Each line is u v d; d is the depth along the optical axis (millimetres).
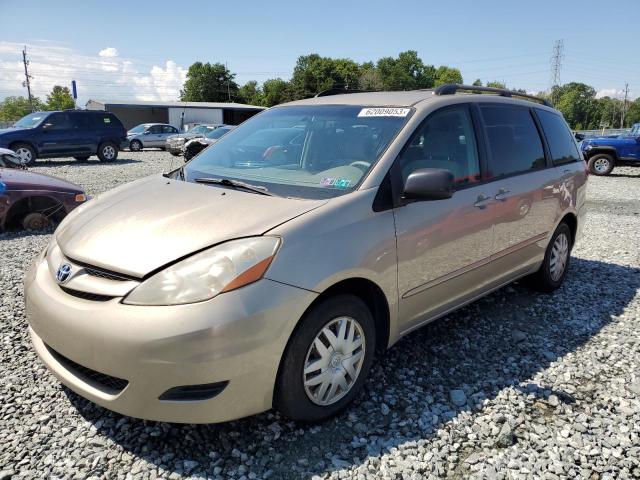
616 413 2939
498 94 4309
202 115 49031
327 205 2727
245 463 2461
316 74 83375
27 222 7203
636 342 3869
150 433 2646
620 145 17219
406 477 2393
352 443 2609
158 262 2363
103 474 2365
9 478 2311
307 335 2529
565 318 4301
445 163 3424
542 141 4516
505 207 3826
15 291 4586
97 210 3012
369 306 3031
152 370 2225
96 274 2479
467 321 4188
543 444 2646
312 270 2498
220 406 2338
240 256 2369
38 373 3209
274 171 3293
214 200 2846
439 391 3123
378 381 3215
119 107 49625
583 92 122875
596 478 2414
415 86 108188
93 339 2301
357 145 3244
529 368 3441
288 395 2527
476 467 2477
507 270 4086
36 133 17391
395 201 2975
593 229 7969
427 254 3176
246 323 2283
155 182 3416
